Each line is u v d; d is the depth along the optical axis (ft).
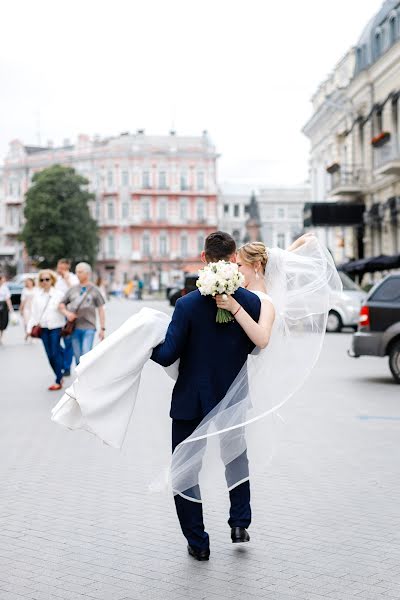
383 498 20.25
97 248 300.40
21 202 335.88
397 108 118.93
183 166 325.01
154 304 177.88
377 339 44.11
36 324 42.70
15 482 22.40
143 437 29.01
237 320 15.37
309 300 16.92
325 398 38.45
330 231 163.63
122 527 18.10
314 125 169.48
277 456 25.35
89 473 23.44
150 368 51.93
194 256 326.65
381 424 31.22
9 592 14.21
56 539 17.24
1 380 47.34
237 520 16.15
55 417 15.99
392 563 15.44
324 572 14.98
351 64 138.51
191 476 15.44
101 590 14.28
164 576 14.93
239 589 14.20
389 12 123.24
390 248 122.62
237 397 15.61
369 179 130.93
